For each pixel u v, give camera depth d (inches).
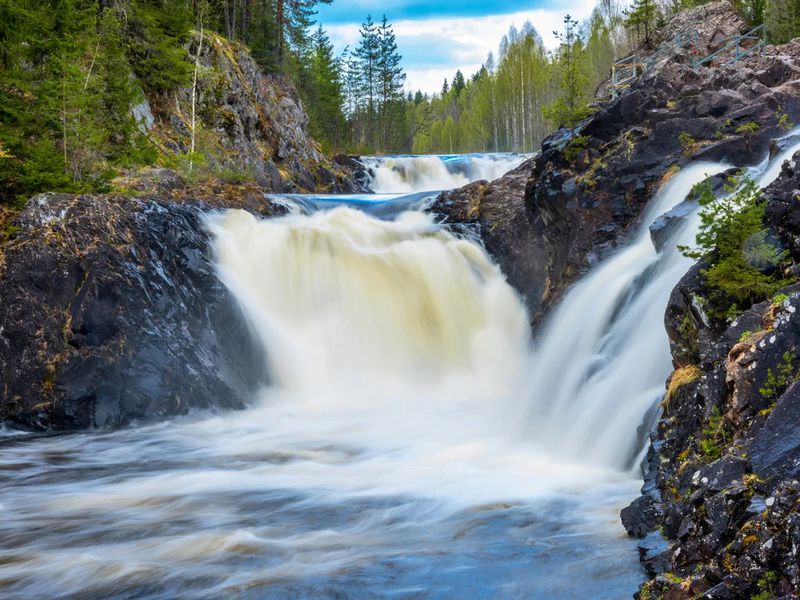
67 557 353.1
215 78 1464.1
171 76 1359.5
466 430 598.5
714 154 657.6
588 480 432.1
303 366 791.7
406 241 909.2
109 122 1095.6
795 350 294.4
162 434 630.5
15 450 590.6
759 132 654.5
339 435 607.5
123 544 369.1
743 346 311.7
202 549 358.0
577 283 671.1
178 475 501.7
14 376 669.3
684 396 354.6
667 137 697.6
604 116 745.0
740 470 257.6
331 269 857.5
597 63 3398.1
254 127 1565.0
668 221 550.3
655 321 499.2
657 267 549.3
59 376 665.6
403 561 332.8
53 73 998.4
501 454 508.7
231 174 1244.5
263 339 784.3
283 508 418.9
